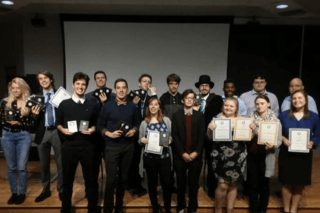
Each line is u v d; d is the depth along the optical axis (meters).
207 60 4.80
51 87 2.68
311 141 2.35
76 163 2.35
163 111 2.91
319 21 4.90
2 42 5.02
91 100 2.41
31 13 4.59
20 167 2.62
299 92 2.35
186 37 4.73
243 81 5.00
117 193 2.47
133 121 2.46
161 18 4.66
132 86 4.81
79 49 4.66
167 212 2.49
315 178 3.52
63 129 2.27
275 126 2.32
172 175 2.71
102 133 2.31
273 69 5.01
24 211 2.61
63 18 4.56
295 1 3.78
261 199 2.57
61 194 2.69
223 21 4.68
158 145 2.34
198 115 2.45
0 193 2.90
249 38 4.91
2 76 5.13
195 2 3.91
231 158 2.32
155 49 4.75
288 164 2.42
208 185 2.87
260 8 4.20
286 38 4.95
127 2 3.92
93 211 2.46
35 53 4.72
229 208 2.45
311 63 5.04
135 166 2.91
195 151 2.39
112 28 4.65
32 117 2.54
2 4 4.00
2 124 2.58
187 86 4.85
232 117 2.38
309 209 2.70
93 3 3.98
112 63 4.73
